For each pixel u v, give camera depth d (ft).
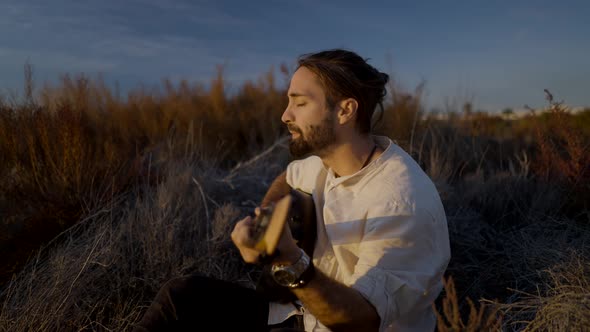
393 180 4.63
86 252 7.61
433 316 4.87
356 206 4.76
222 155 15.24
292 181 6.30
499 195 10.66
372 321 3.99
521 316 6.40
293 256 3.70
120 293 7.46
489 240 9.33
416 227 4.35
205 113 17.89
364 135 5.12
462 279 8.20
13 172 9.77
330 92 4.97
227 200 10.97
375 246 4.33
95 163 10.11
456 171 12.59
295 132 5.20
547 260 7.60
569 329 5.32
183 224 9.00
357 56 5.12
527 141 15.11
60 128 9.84
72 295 6.87
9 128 9.89
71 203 8.87
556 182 10.29
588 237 8.07
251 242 3.47
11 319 6.31
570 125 10.48
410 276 4.20
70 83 14.23
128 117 15.99
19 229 8.41
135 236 8.38
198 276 5.46
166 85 19.07
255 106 19.08
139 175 10.65
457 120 16.47
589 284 6.30
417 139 13.84
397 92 15.26
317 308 3.87
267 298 5.39
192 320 5.24
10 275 7.45
